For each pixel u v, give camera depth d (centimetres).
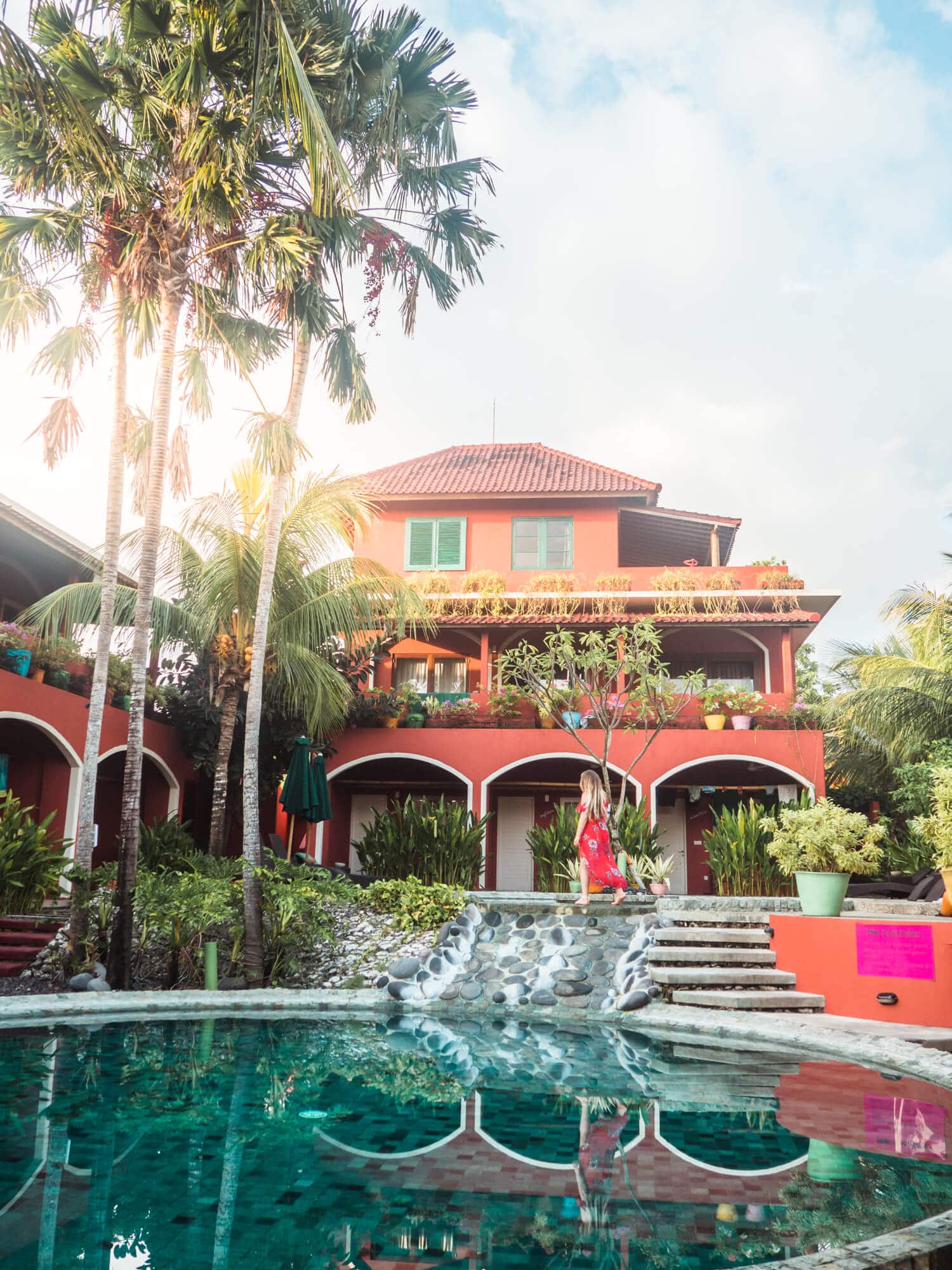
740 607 1866
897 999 779
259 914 1003
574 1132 459
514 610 1850
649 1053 676
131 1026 759
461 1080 579
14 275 1055
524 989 904
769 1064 639
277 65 923
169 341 1042
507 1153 423
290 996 887
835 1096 539
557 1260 298
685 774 1881
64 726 1287
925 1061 615
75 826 1311
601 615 1795
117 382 1085
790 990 871
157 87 1011
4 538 1588
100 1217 332
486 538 2095
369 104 1086
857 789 2031
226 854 1802
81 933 973
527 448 2389
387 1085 559
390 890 1113
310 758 1373
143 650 1003
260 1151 420
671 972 877
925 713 1634
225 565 1313
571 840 1331
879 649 2202
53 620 1370
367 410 1216
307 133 870
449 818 1354
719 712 1662
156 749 1537
